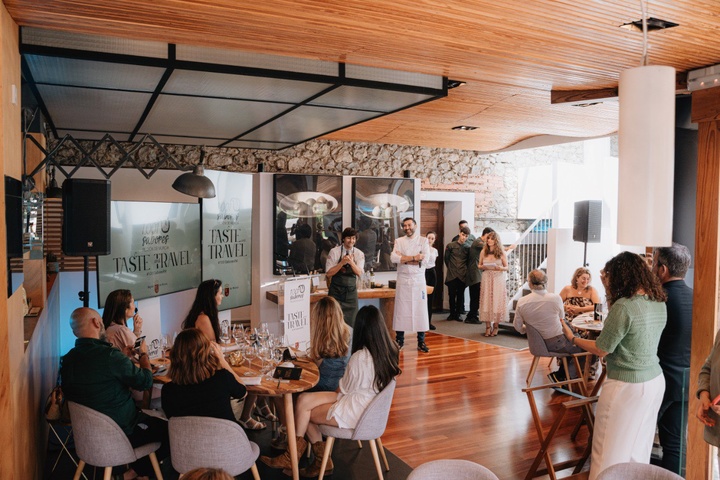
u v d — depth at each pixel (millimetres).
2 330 2764
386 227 10109
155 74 4258
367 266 9977
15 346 3068
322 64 4512
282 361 4766
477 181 11797
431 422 5699
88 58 3801
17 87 3346
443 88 5055
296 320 5625
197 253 7426
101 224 4820
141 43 3938
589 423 4559
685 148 4785
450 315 11117
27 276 4824
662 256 4160
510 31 3588
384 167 10789
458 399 6398
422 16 3328
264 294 8961
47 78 4387
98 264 5887
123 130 7008
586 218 9367
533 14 3252
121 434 3635
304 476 4465
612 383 3588
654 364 3580
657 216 2025
